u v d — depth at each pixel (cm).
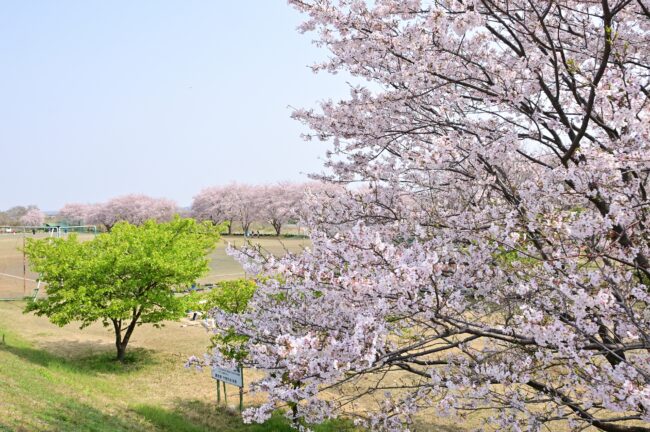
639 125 361
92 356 1428
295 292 466
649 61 541
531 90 445
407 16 509
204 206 7056
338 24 500
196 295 1458
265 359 450
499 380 382
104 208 6925
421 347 449
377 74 535
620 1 395
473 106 526
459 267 421
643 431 402
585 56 560
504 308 448
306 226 612
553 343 318
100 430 745
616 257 372
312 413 481
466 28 394
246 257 402
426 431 831
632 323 358
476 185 515
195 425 930
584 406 367
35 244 1400
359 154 632
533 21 500
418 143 629
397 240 567
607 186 392
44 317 1908
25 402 749
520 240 395
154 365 1373
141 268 1345
